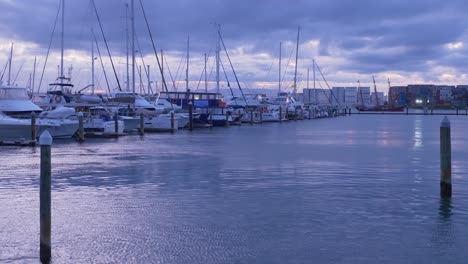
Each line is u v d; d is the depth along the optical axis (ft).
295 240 38.99
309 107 382.01
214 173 72.18
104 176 68.80
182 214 46.62
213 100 230.07
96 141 132.36
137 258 34.86
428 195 55.47
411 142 139.85
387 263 34.22
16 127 116.67
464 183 63.16
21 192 56.54
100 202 51.49
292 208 49.21
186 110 217.56
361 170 76.07
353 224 43.45
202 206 49.90
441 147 54.80
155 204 50.67
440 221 44.34
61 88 171.53
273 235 40.24
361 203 51.44
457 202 51.70
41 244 34.19
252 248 37.14
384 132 195.62
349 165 82.43
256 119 271.49
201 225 42.98
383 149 114.93
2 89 124.67
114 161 86.48
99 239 38.83
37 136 126.11
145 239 38.99
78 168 76.89
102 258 34.76
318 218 45.44
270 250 36.73
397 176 69.77
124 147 115.24
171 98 225.97
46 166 33.58
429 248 37.22
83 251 36.09
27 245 37.19
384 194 56.13
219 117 224.33
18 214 46.16
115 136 146.30
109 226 42.42
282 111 308.40
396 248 37.19
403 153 104.94
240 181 64.95
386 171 75.00
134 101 176.76
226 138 151.33
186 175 70.08
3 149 104.63
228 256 35.47
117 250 36.42
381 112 602.44
